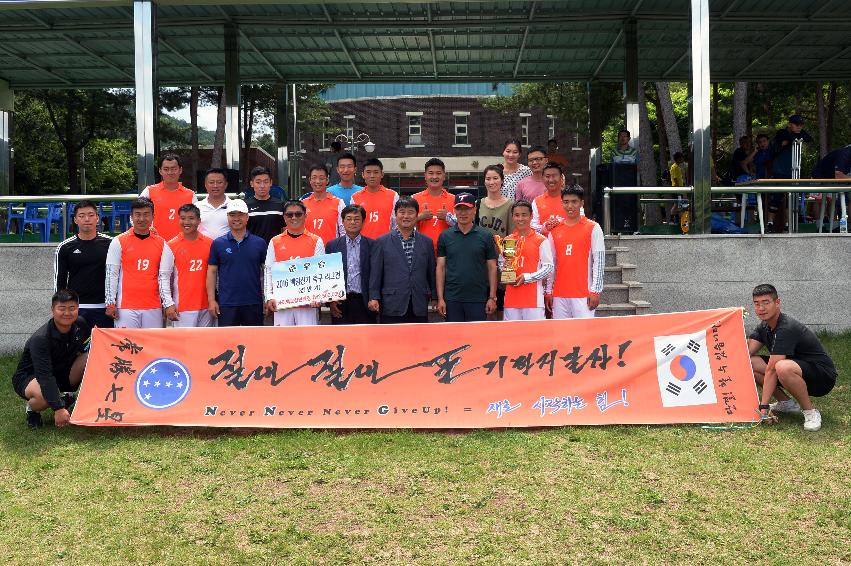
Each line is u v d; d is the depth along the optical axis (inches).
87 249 298.4
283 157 644.7
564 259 293.4
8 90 649.0
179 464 223.5
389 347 262.8
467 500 193.6
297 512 189.5
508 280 283.3
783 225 456.4
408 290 288.0
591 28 522.6
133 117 1102.4
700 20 387.2
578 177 1772.9
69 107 1072.2
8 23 503.2
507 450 228.5
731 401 253.1
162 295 291.9
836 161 407.5
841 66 619.8
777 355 249.9
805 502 189.8
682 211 501.7
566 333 261.6
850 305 378.9
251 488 205.0
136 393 262.1
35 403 258.7
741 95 835.4
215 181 313.6
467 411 254.4
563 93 1010.1
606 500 192.2
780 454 221.6
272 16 502.0
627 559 163.9
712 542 170.4
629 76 506.3
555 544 170.6
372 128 1788.9
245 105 1050.1
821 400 274.2
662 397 254.5
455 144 1782.7
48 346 258.8
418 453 227.5
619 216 424.8
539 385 257.3
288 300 285.4
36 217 524.4
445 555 166.6
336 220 321.4
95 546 174.1
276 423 254.7
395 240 290.7
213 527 182.7
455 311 283.6
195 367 264.2
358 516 186.4
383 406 256.4
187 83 657.6
